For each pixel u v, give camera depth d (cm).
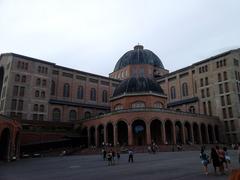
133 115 6172
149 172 2227
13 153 4772
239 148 2027
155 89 7094
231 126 7375
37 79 7831
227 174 1922
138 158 3953
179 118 6700
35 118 7494
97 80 9750
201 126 7631
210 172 2089
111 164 3225
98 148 5872
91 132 7631
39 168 3048
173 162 3119
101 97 9662
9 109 7006
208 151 5081
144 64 10231
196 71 8725
